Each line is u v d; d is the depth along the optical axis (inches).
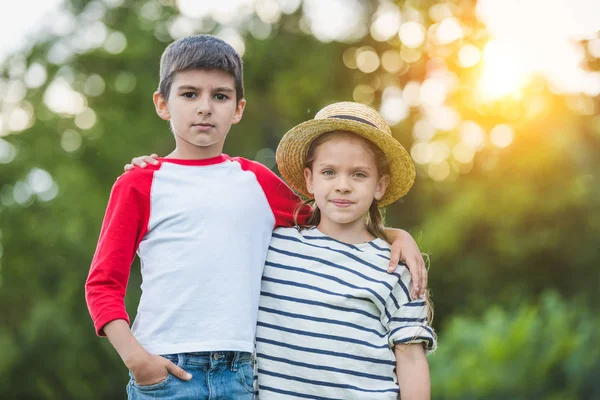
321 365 134.3
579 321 400.8
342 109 145.1
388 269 139.9
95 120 727.7
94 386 666.2
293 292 137.9
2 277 692.7
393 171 147.6
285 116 763.4
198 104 135.7
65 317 655.1
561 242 563.2
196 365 129.6
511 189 563.2
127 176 135.3
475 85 645.9
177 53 138.7
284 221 144.1
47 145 715.4
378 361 135.6
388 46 771.4
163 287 131.6
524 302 526.9
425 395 135.6
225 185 137.8
